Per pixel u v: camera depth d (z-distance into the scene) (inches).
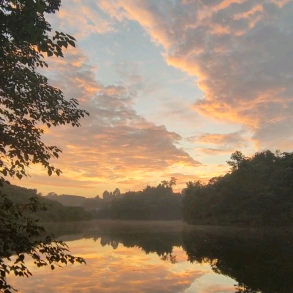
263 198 2659.9
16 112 209.5
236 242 1638.8
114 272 890.1
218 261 1078.4
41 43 170.1
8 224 178.7
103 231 2444.6
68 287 731.4
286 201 2642.7
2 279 169.6
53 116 219.9
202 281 799.1
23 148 204.7
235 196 2849.4
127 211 5147.6
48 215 3385.8
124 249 1381.6
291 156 3031.5
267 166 2970.0
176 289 724.7
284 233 2143.2
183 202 3786.9
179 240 1765.5
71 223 3592.5
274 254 1218.0
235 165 2928.2
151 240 1772.9
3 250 171.9
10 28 173.3
